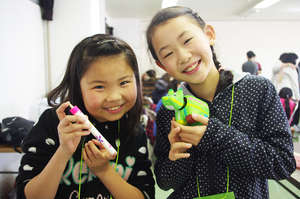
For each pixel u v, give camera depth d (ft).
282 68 10.59
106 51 1.59
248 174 1.79
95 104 1.67
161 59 1.90
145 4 14.30
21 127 4.37
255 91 1.94
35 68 7.14
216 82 2.12
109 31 15.76
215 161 1.95
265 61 19.67
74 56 1.84
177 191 2.12
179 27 1.73
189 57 1.74
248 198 1.87
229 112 1.97
